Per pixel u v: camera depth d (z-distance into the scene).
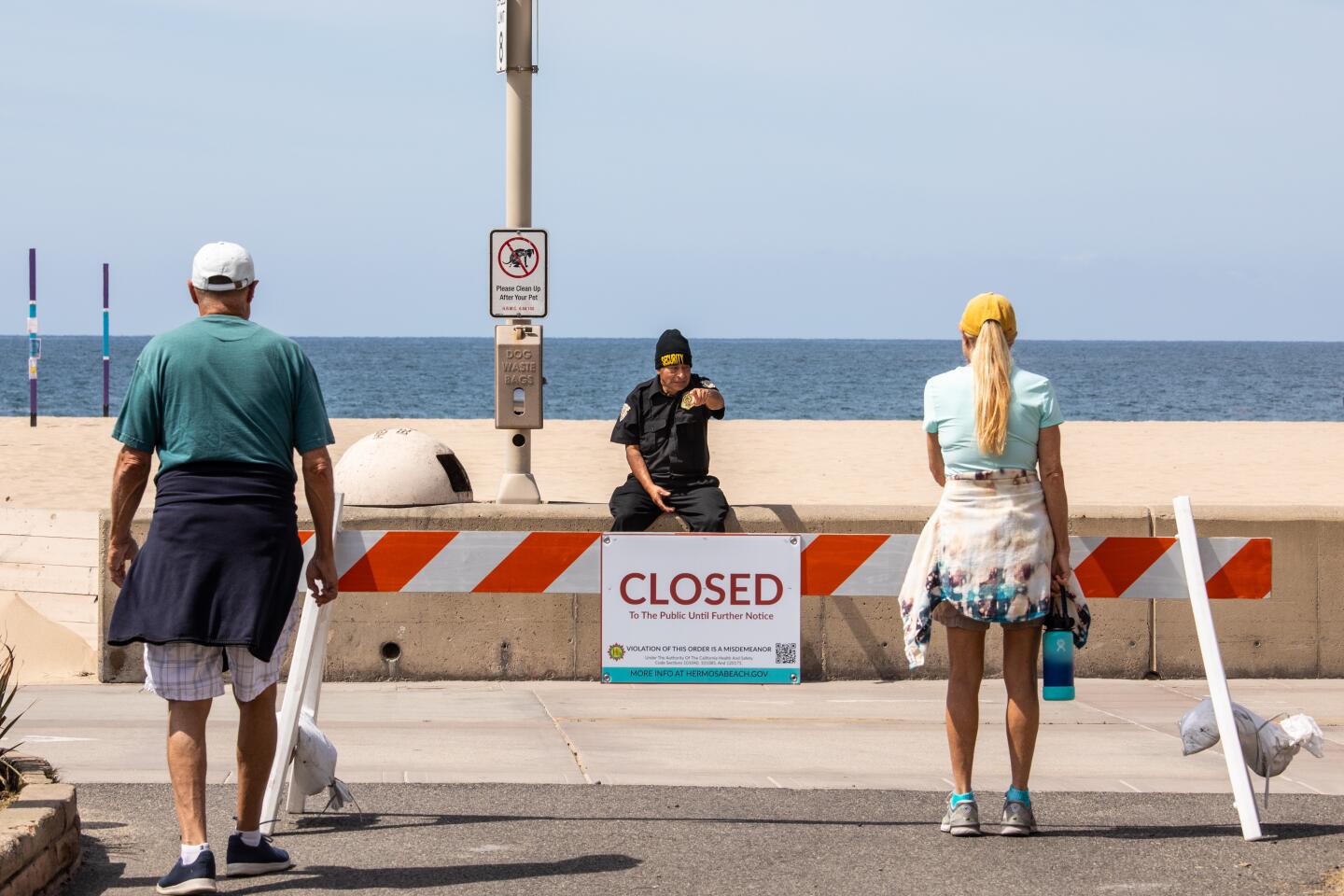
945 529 15.11
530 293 26.98
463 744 19.92
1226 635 25.52
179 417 13.09
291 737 15.36
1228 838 15.32
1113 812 16.41
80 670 25.67
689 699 23.55
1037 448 15.09
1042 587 14.89
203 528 12.92
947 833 15.43
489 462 66.12
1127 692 24.39
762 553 16.84
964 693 15.38
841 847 14.90
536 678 24.94
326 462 13.62
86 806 15.96
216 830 15.38
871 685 24.89
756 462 69.56
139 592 12.90
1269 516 25.34
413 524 24.36
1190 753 16.36
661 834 15.30
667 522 24.45
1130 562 16.91
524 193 27.25
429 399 197.00
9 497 51.47
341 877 13.77
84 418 95.31
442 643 24.80
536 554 16.77
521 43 27.14
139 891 13.17
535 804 16.53
